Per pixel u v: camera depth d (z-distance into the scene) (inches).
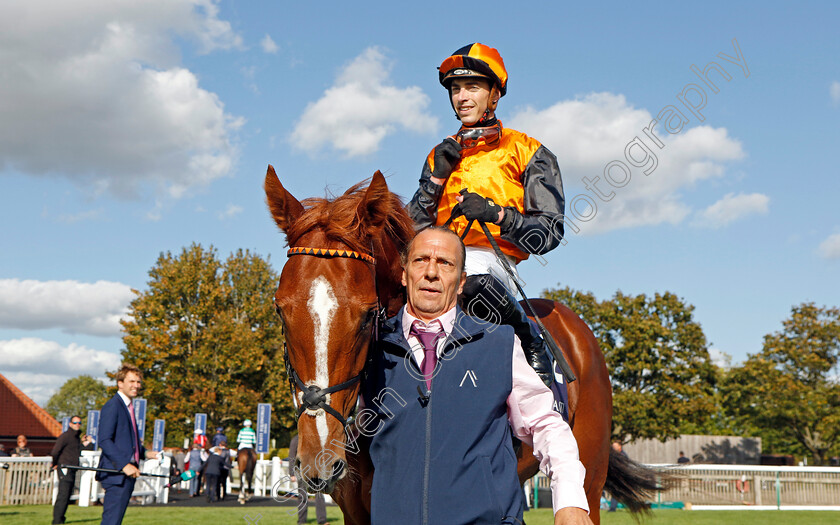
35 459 555.8
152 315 1443.2
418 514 74.9
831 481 679.1
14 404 1359.5
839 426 1211.9
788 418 1283.2
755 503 657.0
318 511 365.4
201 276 1461.6
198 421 781.9
